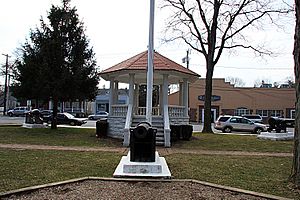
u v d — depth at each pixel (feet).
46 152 39.17
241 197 19.35
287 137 65.21
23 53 76.79
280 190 21.63
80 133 69.21
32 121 84.07
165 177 23.76
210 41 79.87
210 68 79.46
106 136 60.95
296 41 23.38
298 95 23.20
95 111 235.40
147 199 18.31
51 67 74.49
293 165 23.72
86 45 79.36
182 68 60.59
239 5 80.48
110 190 20.11
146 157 25.25
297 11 23.32
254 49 84.58
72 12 78.69
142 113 72.43
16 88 76.54
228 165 31.99
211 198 18.90
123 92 220.43
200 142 55.72
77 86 75.72
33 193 19.31
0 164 29.55
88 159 33.83
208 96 79.10
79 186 21.04
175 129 56.13
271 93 164.04
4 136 59.16
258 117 139.33
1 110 271.08
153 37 32.89
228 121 101.45
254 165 32.35
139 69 54.44
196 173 27.20
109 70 60.08
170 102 160.25
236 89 167.12
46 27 77.05
